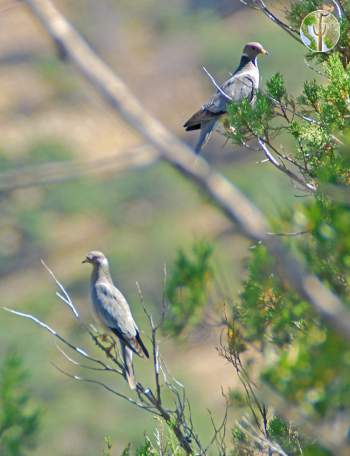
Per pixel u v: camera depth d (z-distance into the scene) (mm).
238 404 9719
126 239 50844
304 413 6039
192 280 8766
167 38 64375
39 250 52969
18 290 49781
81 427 34719
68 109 64250
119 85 4109
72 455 33969
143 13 65625
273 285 8117
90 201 53094
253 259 8148
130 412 36094
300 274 4410
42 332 41688
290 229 6828
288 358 6207
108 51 63469
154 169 51406
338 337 6039
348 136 8625
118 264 46750
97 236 52094
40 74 66938
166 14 65188
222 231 44438
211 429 26844
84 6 64250
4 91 66500
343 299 6945
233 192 4180
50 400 36719
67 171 4297
